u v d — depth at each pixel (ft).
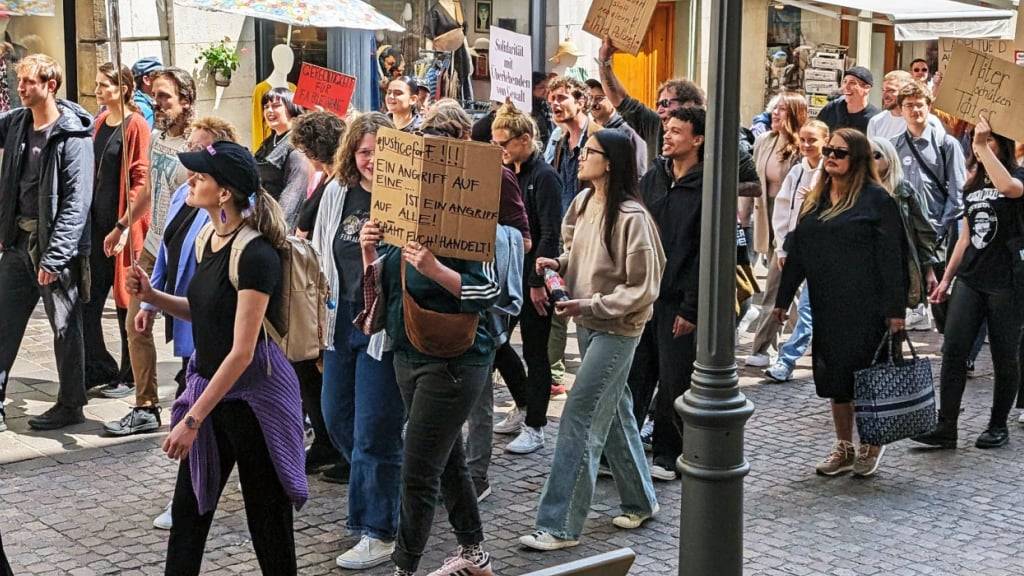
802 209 26.35
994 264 27.71
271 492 17.89
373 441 21.06
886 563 21.93
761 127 45.50
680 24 63.41
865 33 71.51
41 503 23.81
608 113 32.01
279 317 17.56
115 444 27.22
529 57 33.47
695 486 17.43
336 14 37.52
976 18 38.75
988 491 25.73
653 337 25.32
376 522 21.25
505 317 20.89
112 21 19.36
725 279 17.19
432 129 21.89
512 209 23.84
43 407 29.86
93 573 20.80
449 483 20.06
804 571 21.52
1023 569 21.76
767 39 66.59
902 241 25.61
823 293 25.85
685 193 24.16
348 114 35.78
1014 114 26.81
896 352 25.81
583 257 22.24
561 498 22.21
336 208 21.88
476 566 20.08
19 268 28.14
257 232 17.24
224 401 17.40
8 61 43.70
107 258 30.50
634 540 22.85
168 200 26.45
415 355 18.83
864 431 25.72
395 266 18.92
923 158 36.37
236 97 48.37
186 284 21.86
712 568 17.48
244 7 36.68
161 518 22.72
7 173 27.86
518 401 28.09
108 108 30.12
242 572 20.97
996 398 28.50
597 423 22.21
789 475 26.50
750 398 32.40
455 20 53.31
